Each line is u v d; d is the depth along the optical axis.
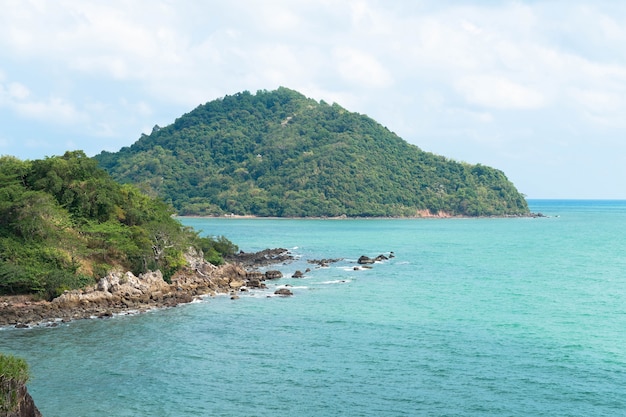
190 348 55.78
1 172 88.81
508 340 58.84
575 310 73.75
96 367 49.91
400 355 53.78
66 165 90.94
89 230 85.56
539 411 41.56
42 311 68.25
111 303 74.00
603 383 46.72
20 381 31.84
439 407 42.22
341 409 41.84
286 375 48.41
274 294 85.62
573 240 197.12
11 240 77.44
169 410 41.38
